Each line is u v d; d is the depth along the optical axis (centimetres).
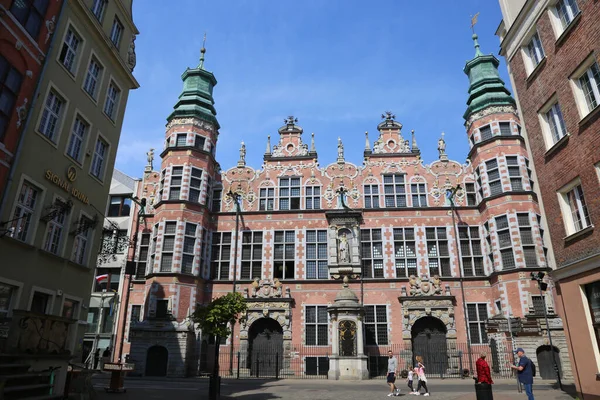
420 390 2067
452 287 3384
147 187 3919
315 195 3800
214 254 3669
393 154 3853
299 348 3306
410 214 3644
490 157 3456
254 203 3809
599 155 1459
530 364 1484
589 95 1548
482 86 3756
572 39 1597
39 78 1653
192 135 3750
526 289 3014
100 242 2217
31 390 1215
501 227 3275
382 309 3381
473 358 3175
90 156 2005
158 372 3098
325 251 3609
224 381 2667
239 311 1869
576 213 1620
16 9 1557
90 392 1633
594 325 1485
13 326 1214
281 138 4034
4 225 1491
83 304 1955
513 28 1995
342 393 1939
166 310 3241
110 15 2186
